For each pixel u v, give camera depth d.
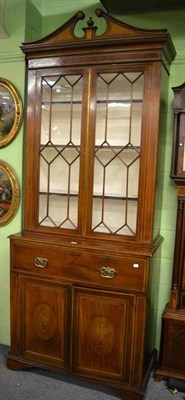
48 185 1.97
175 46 1.99
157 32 1.61
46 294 1.91
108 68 1.75
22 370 2.04
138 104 1.76
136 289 1.71
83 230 1.88
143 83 1.70
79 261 1.80
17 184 2.16
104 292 1.78
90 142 1.82
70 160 1.92
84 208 1.86
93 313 1.82
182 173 1.83
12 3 2.06
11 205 2.18
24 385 1.91
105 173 1.86
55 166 1.97
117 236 1.82
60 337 1.90
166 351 1.92
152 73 1.67
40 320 1.94
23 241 1.92
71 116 1.88
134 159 1.80
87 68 1.78
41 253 1.88
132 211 1.82
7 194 2.19
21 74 2.08
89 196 1.85
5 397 1.80
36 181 1.96
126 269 1.72
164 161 2.03
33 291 1.94
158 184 1.86
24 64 2.06
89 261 1.79
